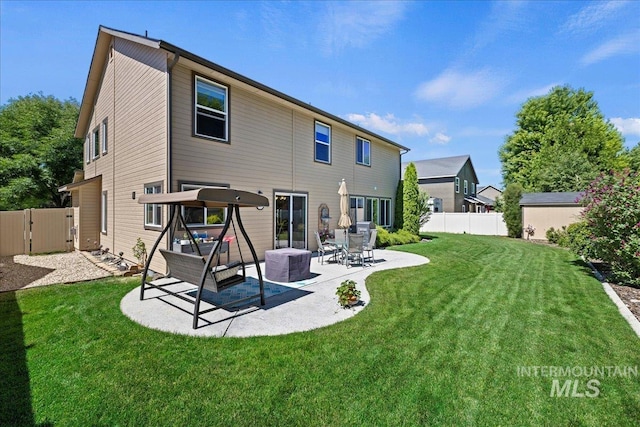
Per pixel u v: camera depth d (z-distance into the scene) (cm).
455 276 706
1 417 231
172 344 352
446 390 266
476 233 2089
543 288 607
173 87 711
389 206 1647
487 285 627
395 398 255
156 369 298
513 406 247
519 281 666
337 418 231
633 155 2786
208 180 782
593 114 2772
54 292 565
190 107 745
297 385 272
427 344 354
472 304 503
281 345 350
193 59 702
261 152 928
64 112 2017
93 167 1249
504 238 1769
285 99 953
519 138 2975
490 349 343
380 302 511
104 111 1093
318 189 1156
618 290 598
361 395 258
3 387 268
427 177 2645
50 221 1119
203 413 237
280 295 552
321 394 260
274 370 297
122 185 930
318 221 1155
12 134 1841
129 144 879
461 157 2923
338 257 939
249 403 248
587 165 2327
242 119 871
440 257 988
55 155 1808
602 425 227
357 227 1248
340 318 438
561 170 2388
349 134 1332
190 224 752
